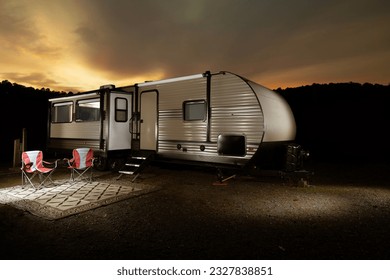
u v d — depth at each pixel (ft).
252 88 21.81
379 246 12.16
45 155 49.67
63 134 37.60
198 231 13.82
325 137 60.08
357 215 16.35
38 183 25.02
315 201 19.51
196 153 25.20
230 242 12.52
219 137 23.35
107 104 30.09
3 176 28.58
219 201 19.47
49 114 40.57
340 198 20.39
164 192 22.07
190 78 25.41
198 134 25.04
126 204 18.48
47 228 13.91
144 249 11.77
